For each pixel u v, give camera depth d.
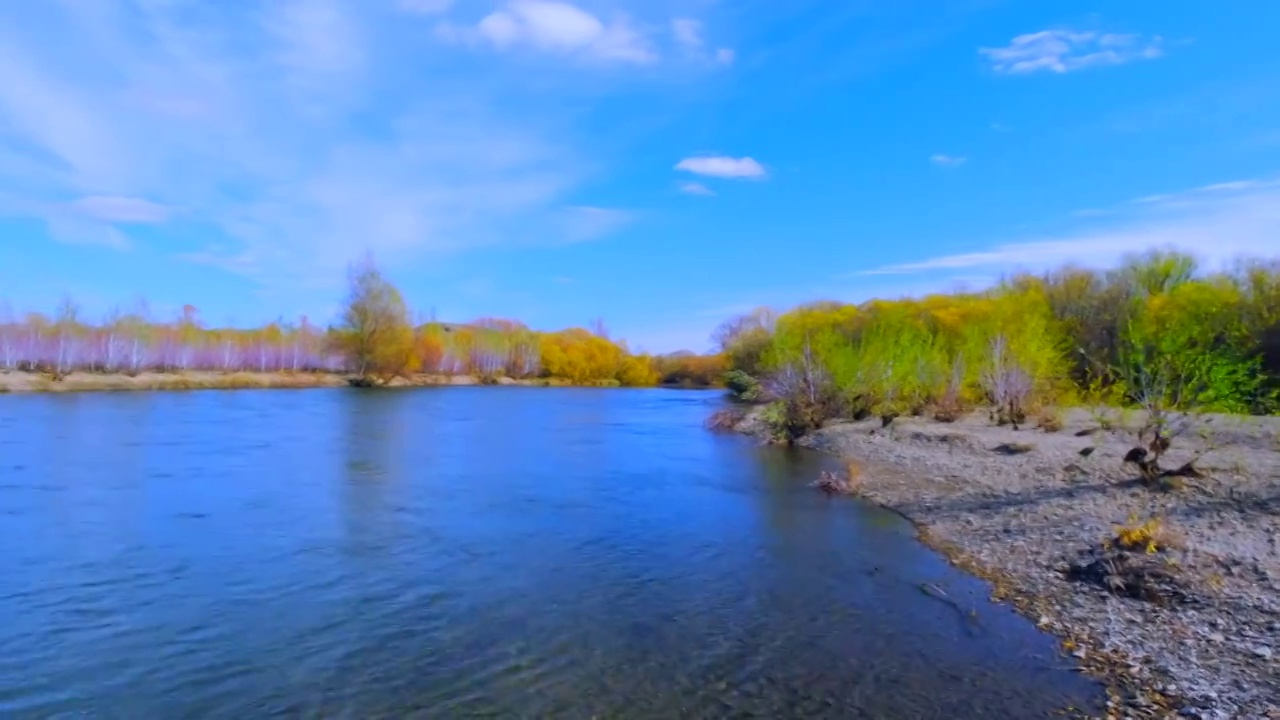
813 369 41.91
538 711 9.24
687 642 11.51
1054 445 28.78
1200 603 11.98
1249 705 8.83
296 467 28.22
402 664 10.66
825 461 31.92
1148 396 20.55
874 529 19.03
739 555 16.55
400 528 18.75
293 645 11.33
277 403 63.16
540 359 124.19
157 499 21.78
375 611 12.82
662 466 30.38
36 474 25.59
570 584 14.42
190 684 10.00
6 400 58.03
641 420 54.03
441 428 45.34
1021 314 42.66
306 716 9.14
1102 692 9.52
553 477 27.20
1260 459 22.56
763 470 29.31
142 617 12.43
